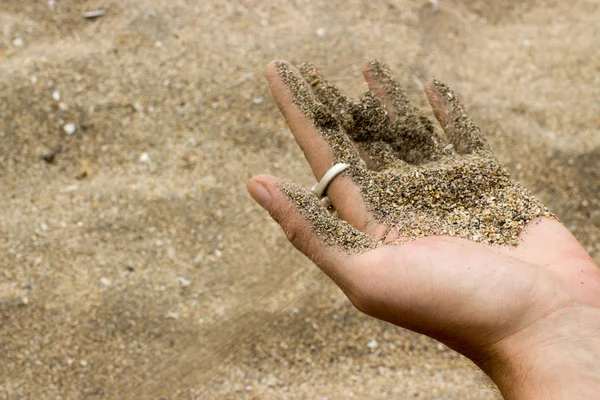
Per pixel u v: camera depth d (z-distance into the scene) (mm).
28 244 714
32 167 749
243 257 722
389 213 577
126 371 675
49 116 765
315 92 626
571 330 525
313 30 847
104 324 687
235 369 677
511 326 533
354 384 673
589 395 502
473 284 536
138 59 803
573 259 557
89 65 793
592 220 769
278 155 769
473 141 617
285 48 818
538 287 535
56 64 790
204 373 674
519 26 980
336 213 591
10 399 662
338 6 898
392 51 840
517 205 583
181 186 747
